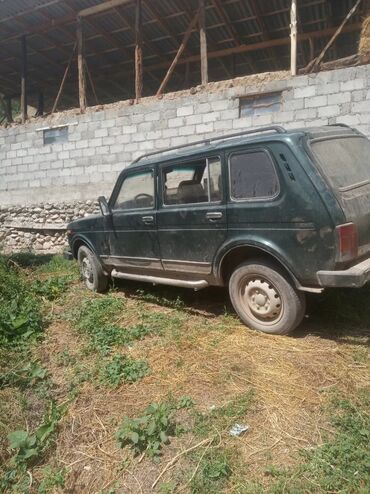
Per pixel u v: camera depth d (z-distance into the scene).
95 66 15.09
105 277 5.66
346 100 7.33
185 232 4.18
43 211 11.13
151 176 4.54
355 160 3.70
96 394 3.10
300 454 2.26
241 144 3.62
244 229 3.65
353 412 2.56
